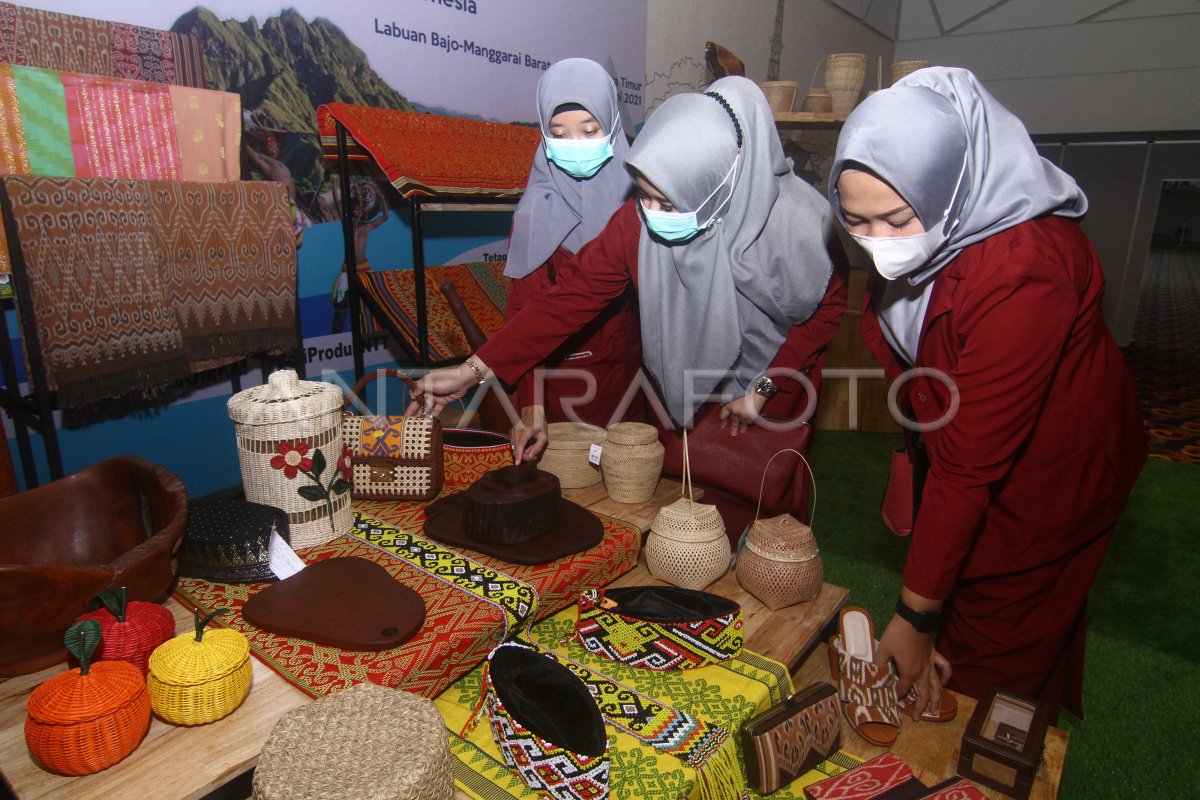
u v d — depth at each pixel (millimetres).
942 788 1114
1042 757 1240
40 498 1293
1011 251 1129
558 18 3252
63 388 1650
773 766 1157
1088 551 1418
